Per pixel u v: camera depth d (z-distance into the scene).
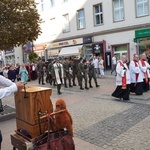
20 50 38.94
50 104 4.02
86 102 10.44
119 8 25.97
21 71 18.28
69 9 30.98
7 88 3.23
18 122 4.37
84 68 14.50
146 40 23.91
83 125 7.09
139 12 24.53
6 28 8.84
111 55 26.78
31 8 9.65
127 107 8.97
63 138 3.74
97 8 28.03
